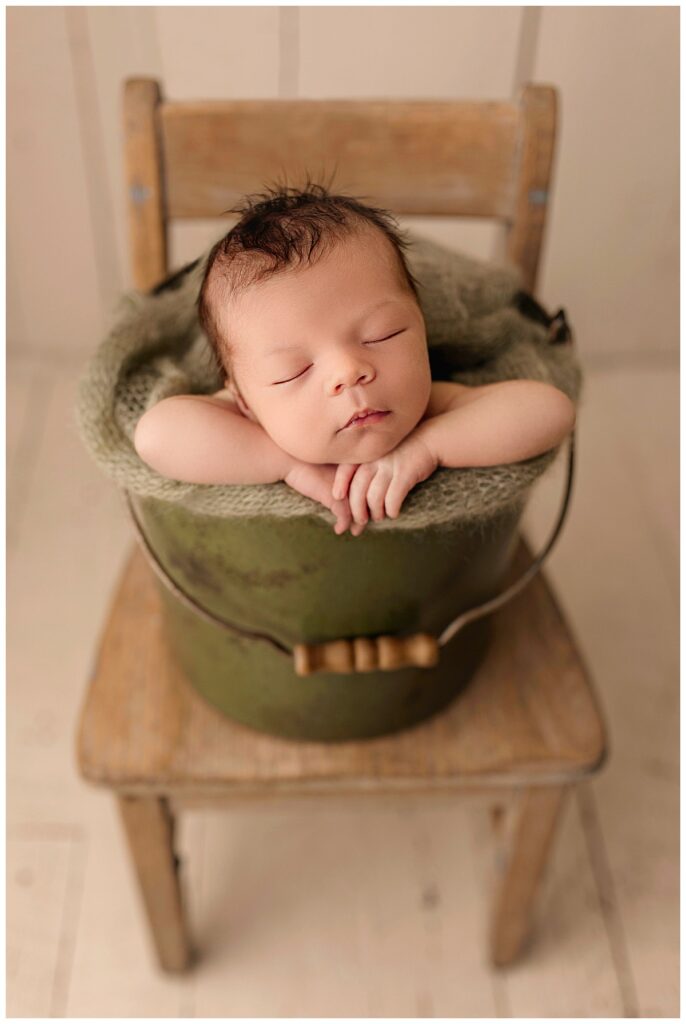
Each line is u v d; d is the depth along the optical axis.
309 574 0.64
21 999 1.01
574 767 0.77
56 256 1.49
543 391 0.61
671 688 1.26
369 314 0.58
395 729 0.79
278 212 0.59
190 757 0.77
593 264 1.52
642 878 1.10
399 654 0.68
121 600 0.89
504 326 0.73
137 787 0.77
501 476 0.60
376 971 1.03
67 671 1.25
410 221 1.40
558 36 1.25
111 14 1.22
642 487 1.48
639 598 1.35
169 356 0.73
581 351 1.64
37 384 1.58
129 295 0.77
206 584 0.68
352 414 0.56
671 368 1.65
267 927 1.06
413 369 0.59
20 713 1.21
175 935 0.96
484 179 0.88
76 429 0.66
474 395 0.63
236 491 0.59
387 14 1.21
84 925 1.06
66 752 1.18
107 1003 1.01
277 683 0.74
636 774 1.18
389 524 0.59
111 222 1.45
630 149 1.38
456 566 0.66
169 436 0.59
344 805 0.85
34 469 1.48
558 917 1.07
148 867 0.87
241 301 0.58
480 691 0.82
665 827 1.14
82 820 1.13
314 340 0.57
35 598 1.33
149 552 0.68
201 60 1.26
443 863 1.11
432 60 1.26
